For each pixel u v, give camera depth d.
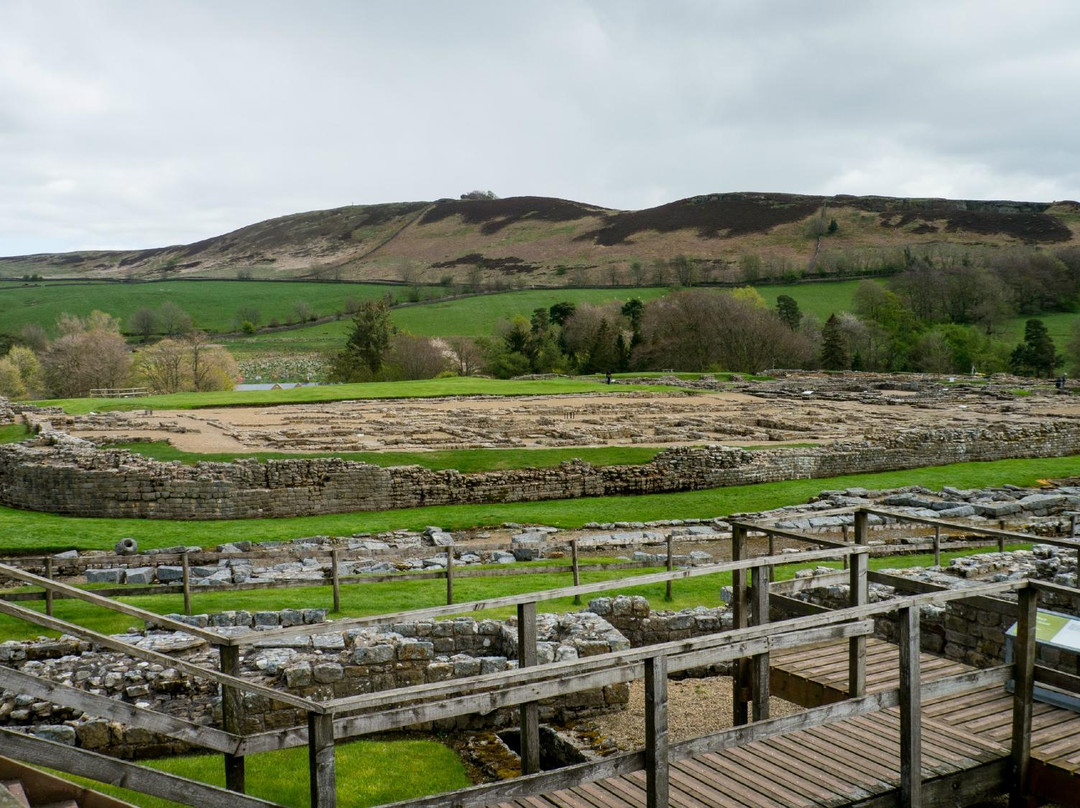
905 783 8.69
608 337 122.81
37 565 22.92
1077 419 56.00
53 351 99.62
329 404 68.19
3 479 36.19
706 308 123.62
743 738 8.51
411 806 7.40
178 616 16.12
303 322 180.25
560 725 13.17
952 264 181.88
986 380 102.38
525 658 10.07
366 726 7.90
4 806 5.97
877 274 193.62
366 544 27.80
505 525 32.06
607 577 22.19
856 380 101.44
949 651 15.01
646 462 40.81
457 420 55.56
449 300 185.75
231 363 109.94
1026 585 9.40
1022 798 9.37
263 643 13.98
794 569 23.33
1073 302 165.25
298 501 34.28
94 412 57.03
